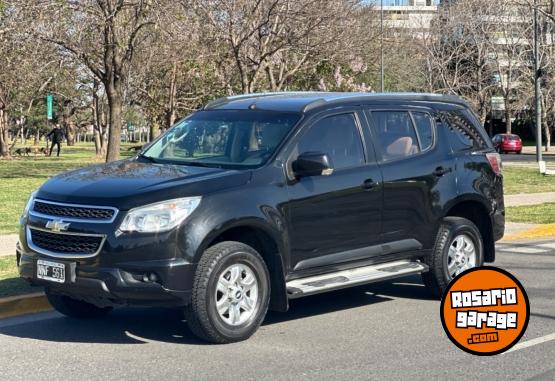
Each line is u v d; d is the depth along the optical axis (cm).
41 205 704
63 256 671
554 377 602
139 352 673
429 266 866
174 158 790
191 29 2711
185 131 819
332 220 762
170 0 2395
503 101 6288
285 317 807
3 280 909
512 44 6016
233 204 688
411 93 888
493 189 923
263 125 774
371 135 813
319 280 757
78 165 3600
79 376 607
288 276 735
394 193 815
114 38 2500
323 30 2936
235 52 2806
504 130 8806
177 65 3988
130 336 729
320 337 723
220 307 682
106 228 655
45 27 2362
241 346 689
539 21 5569
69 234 671
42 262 685
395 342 706
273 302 734
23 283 893
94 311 797
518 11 5928
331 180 762
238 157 757
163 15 2411
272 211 712
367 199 790
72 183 709
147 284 649
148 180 690
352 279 768
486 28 5981
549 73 5734
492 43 6012
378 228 803
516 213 1662
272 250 722
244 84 2841
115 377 604
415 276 1033
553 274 1036
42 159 4447
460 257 886
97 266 654
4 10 2295
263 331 745
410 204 831
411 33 5753
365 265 804
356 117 809
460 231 878
